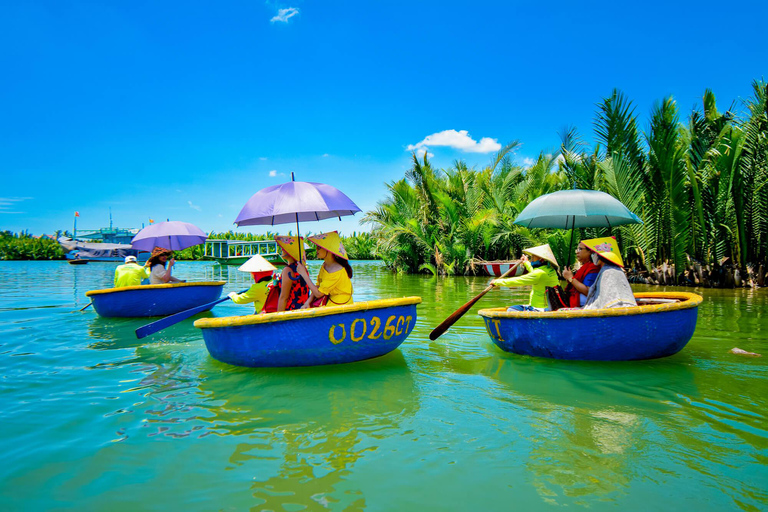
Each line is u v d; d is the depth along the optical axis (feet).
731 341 18.48
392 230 70.64
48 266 110.22
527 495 7.75
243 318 14.55
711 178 41.83
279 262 110.52
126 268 26.61
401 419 10.98
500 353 17.29
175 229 27.68
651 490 7.85
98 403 12.14
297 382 13.84
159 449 9.52
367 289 43.70
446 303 32.24
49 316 26.22
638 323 14.66
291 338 14.58
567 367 15.08
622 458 8.97
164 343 19.31
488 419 10.95
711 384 13.21
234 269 99.55
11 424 10.77
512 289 42.75
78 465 8.87
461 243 64.95
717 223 41.75
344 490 7.97
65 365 15.84
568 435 10.00
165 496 7.84
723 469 8.50
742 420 10.69
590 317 14.85
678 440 9.68
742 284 40.32
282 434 10.21
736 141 39.29
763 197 39.93
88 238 206.59
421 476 8.40
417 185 71.56
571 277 17.35
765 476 8.24
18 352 17.74
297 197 15.98
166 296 25.54
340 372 14.84
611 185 45.52
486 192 68.08
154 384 13.74
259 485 8.15
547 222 21.86
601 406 11.68
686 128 47.88
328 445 9.65
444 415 11.22
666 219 44.86
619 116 43.96
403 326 15.98
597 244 16.74
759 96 38.11
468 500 7.63
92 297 25.03
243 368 15.38
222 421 10.94
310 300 16.53
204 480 8.32
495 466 8.72
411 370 15.07
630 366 14.98
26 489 8.06
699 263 42.78
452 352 17.52
